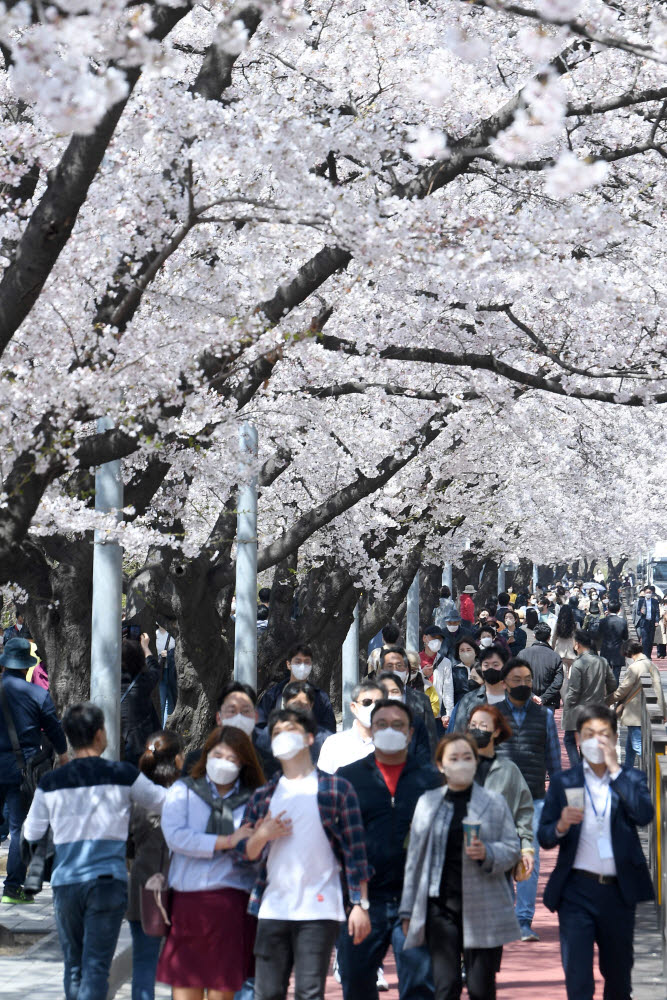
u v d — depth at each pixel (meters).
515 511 62.94
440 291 21.19
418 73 21.97
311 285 17.50
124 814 13.46
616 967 13.52
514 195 23.89
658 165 23.39
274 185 21.22
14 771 20.52
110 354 16.41
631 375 20.94
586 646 33.94
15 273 13.45
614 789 13.54
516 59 23.75
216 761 12.61
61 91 9.54
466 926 12.95
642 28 20.33
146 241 17.88
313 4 23.09
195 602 28.69
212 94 17.72
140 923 14.40
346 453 34.97
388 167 19.80
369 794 13.59
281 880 12.36
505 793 15.87
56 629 27.72
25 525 15.16
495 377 27.14
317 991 12.19
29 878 14.13
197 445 18.14
